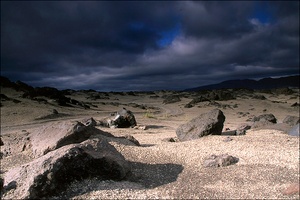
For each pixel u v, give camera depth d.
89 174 9.09
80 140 13.04
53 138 12.83
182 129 19.34
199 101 76.31
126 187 8.91
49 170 8.13
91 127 14.48
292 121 26.16
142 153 13.48
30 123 37.78
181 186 9.59
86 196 8.10
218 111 19.41
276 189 9.48
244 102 75.81
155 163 12.24
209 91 123.56
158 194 8.68
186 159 12.89
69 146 9.45
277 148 14.60
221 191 9.25
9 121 38.44
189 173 11.05
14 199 7.52
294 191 9.10
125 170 9.91
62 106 58.59
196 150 14.35
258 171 11.19
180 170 11.41
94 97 101.25
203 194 8.92
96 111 57.91
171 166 11.89
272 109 63.53
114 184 9.05
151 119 43.72
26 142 14.09
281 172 11.09
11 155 13.59
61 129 13.20
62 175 8.44
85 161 9.00
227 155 12.51
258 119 34.12
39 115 42.88
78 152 8.90
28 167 8.71
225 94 84.31
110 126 30.52
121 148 13.63
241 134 20.58
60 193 8.11
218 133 19.22
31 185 7.71
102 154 9.55
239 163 12.16
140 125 32.44
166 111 62.06
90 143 10.04
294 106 68.56
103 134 15.07
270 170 11.30
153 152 13.79
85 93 117.19
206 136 18.34
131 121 31.30
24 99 60.09
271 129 23.34
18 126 35.00
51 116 43.59
